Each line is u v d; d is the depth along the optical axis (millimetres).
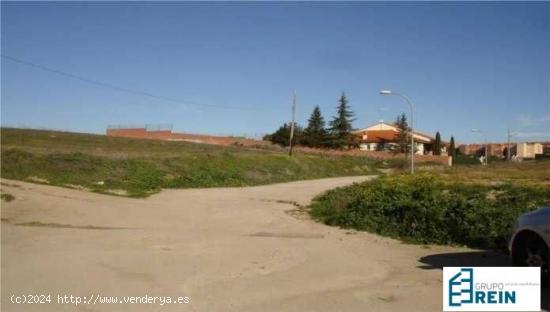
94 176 31078
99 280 8258
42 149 37062
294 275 8797
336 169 61156
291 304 6949
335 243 12641
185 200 25828
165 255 10617
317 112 98188
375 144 106875
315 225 16797
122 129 89750
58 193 24594
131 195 27453
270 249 11586
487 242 11578
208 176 37969
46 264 9484
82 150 40688
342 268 9406
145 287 7848
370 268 9406
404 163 71688
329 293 7551
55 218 17438
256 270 9195
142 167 34781
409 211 14531
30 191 24125
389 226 14625
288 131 97062
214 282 8227
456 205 13891
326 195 27156
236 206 23281
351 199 20391
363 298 7258
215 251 11227
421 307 6805
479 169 51188
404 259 10328
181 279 8414
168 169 36469
